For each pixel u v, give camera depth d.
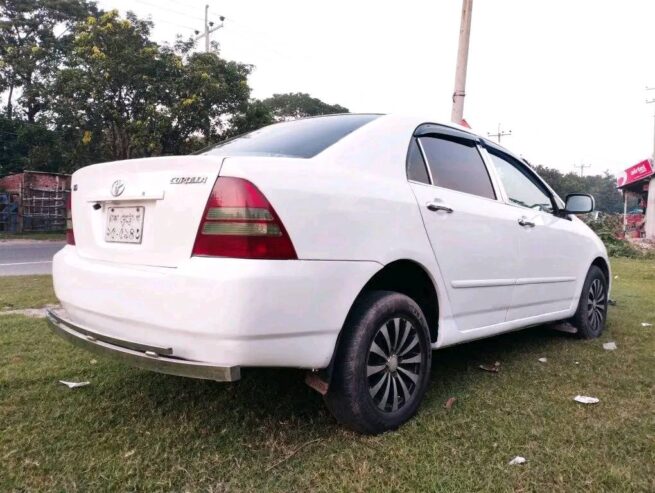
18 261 11.38
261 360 2.12
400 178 2.82
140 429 2.58
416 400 2.77
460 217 3.07
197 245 2.15
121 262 2.42
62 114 17.45
